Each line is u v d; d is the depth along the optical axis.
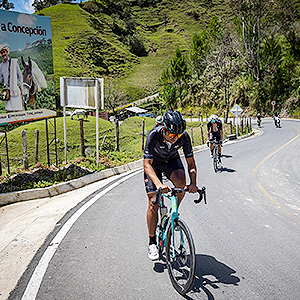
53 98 9.62
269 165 12.04
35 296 3.18
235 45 50.09
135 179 9.30
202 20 189.12
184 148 3.80
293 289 3.33
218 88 64.50
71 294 3.21
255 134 29.97
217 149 10.59
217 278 3.54
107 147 15.48
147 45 164.25
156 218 3.76
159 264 3.88
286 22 64.06
